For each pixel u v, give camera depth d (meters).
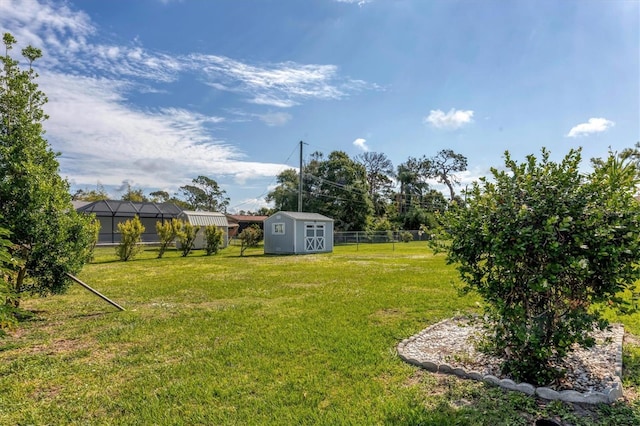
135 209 28.19
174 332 5.06
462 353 4.00
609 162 3.26
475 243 3.34
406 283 8.99
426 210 45.88
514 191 3.35
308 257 18.11
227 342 4.55
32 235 5.80
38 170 6.11
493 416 2.67
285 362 3.85
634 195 3.14
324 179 37.94
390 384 3.29
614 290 2.97
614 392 2.93
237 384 3.32
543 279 2.92
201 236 25.19
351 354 4.05
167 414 2.80
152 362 3.96
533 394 3.04
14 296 4.38
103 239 28.03
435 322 5.40
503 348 3.45
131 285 9.30
